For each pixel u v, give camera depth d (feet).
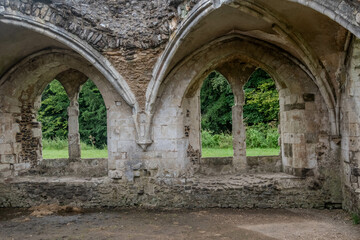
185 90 31.40
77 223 26.94
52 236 23.88
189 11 25.79
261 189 30.12
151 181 31.68
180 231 24.23
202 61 31.07
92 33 29.27
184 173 31.55
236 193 30.42
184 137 32.17
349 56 25.09
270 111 63.77
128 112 31.94
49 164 37.24
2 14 28.02
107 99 32.35
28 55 33.96
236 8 23.82
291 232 23.32
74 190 32.40
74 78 37.47
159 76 29.73
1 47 31.37
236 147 34.17
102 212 30.19
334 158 29.37
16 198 33.14
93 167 36.73
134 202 31.78
